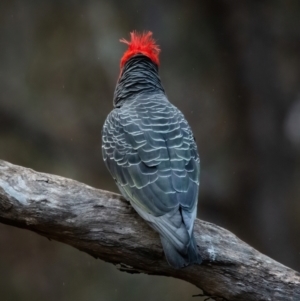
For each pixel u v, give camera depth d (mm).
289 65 17016
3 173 7164
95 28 16266
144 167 7250
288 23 16625
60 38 16281
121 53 16109
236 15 16391
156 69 9047
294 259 17188
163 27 16391
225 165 17125
